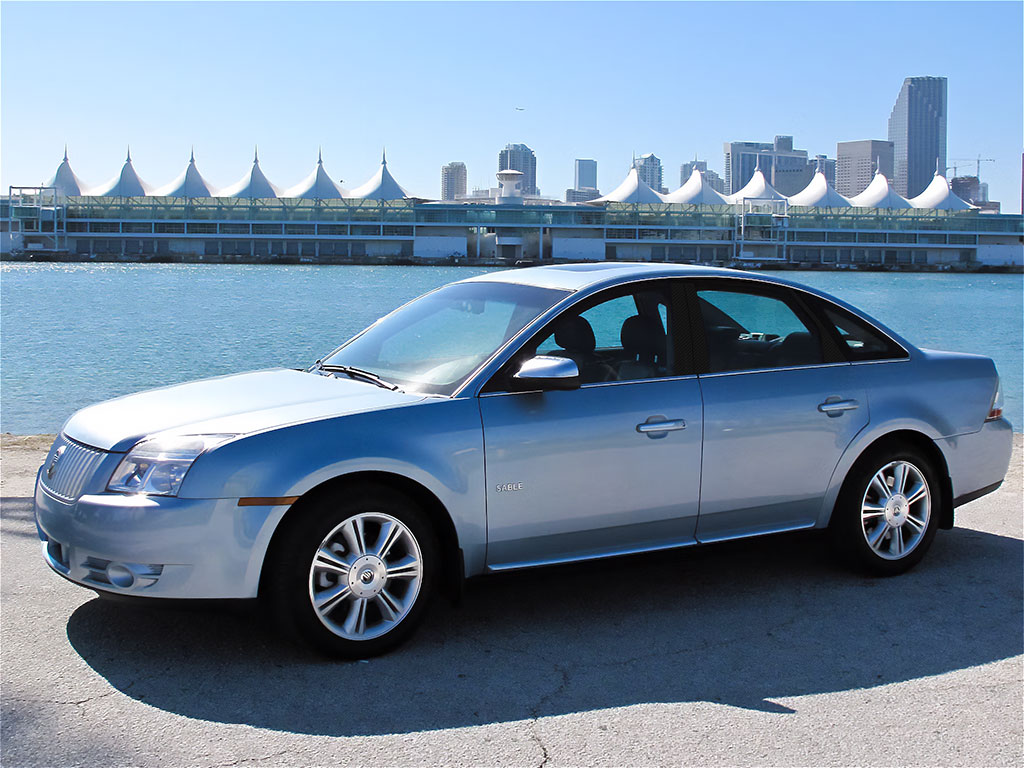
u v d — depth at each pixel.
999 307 62.78
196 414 3.88
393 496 3.78
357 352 4.66
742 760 2.97
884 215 188.62
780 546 4.68
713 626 4.19
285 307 50.81
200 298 60.16
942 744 3.11
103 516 3.55
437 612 4.34
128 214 175.12
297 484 3.59
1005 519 6.26
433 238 176.25
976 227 189.88
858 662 3.80
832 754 3.03
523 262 177.50
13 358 24.41
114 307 49.78
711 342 4.51
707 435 4.36
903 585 4.79
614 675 3.64
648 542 4.34
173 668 3.63
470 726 3.18
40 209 171.88
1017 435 11.95
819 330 4.81
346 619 3.76
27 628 4.03
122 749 2.98
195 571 3.52
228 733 3.10
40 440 9.84
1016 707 3.40
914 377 4.95
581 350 4.23
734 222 183.25
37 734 3.07
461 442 3.88
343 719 3.22
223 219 174.88
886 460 4.82
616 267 4.69
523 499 4.00
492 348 4.16
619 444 4.16
